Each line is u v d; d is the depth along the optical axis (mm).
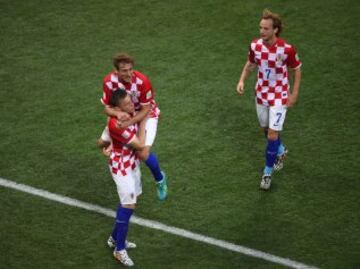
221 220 26125
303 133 30984
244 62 36312
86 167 29281
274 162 27688
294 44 37594
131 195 23312
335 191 27453
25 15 41250
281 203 26922
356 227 25484
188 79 35125
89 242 25156
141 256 24484
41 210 26797
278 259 24141
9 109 33125
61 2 42625
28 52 37781
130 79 23328
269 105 27031
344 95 33344
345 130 30984
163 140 30781
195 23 39906
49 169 29141
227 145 30391
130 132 22562
